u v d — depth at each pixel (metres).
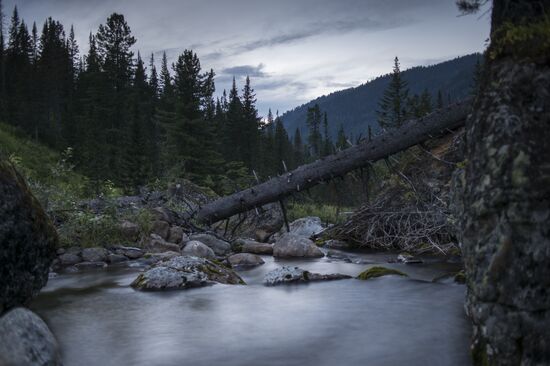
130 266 10.16
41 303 6.59
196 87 35.06
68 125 50.38
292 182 12.84
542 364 2.96
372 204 14.54
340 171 12.68
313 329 5.14
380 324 5.26
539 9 3.71
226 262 10.92
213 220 13.99
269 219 17.67
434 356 4.12
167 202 16.52
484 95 3.68
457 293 6.83
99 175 34.44
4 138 41.72
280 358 4.23
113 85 68.88
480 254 3.32
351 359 4.15
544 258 3.02
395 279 8.06
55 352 3.72
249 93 64.06
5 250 4.92
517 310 3.08
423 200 13.54
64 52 83.75
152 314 5.91
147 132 48.88
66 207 12.52
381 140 12.36
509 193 3.19
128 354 4.42
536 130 3.24
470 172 3.60
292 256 12.35
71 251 10.66
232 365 4.08
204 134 34.69
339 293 7.09
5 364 3.30
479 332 3.46
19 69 71.38
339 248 14.10
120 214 13.12
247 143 61.16
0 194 4.96
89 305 6.44
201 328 5.26
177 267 8.07
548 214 3.05
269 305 6.35
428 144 14.62
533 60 3.43
